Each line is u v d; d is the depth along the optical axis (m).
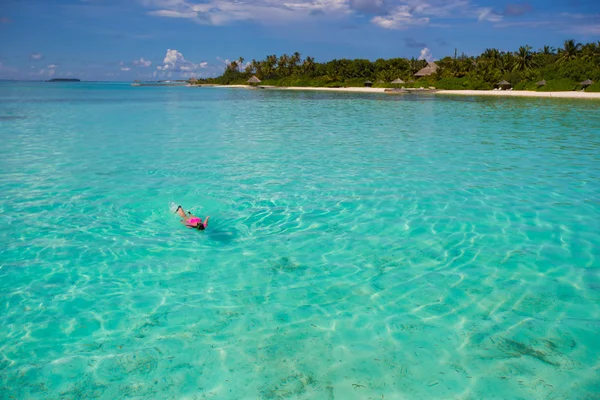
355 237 6.57
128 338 4.19
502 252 6.02
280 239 6.52
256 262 5.78
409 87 75.00
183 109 31.59
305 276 5.41
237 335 4.23
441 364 3.81
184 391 3.49
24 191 8.76
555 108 31.31
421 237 6.55
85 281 5.28
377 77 89.31
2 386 3.55
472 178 9.80
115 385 3.57
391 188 9.02
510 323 4.41
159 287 5.14
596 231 6.70
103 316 4.55
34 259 5.83
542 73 59.38
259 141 15.37
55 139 15.48
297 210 7.73
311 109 32.09
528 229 6.80
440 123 21.44
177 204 8.05
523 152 13.02
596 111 28.28
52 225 7.02
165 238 6.56
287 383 3.58
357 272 5.50
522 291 5.02
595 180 9.59
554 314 4.56
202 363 3.82
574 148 13.71
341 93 67.31
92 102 38.53
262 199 8.34
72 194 8.59
